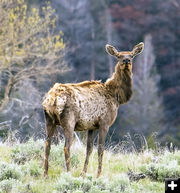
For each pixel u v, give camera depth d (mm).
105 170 29250
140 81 107188
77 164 29453
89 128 28219
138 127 80438
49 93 26891
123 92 29672
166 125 96188
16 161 29359
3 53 61188
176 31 144125
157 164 27750
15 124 55750
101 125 28406
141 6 151750
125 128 75438
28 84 62500
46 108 26797
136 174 27359
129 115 88000
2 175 24984
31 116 50625
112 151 34750
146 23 143625
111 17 143000
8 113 57375
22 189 24047
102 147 28281
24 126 53562
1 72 63312
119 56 30000
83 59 116875
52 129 27094
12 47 61000
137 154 34031
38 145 30719
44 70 61875
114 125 75938
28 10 84812
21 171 26172
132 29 139375
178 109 116000
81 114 27172
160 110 97750
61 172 27938
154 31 141875
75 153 30203
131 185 25234
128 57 29672
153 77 118250
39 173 26828
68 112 26500
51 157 29703
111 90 29266
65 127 26453
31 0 89812
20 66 66188
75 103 26781
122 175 25391
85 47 120000
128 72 29703
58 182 24281
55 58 63688
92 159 30688
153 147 36375
